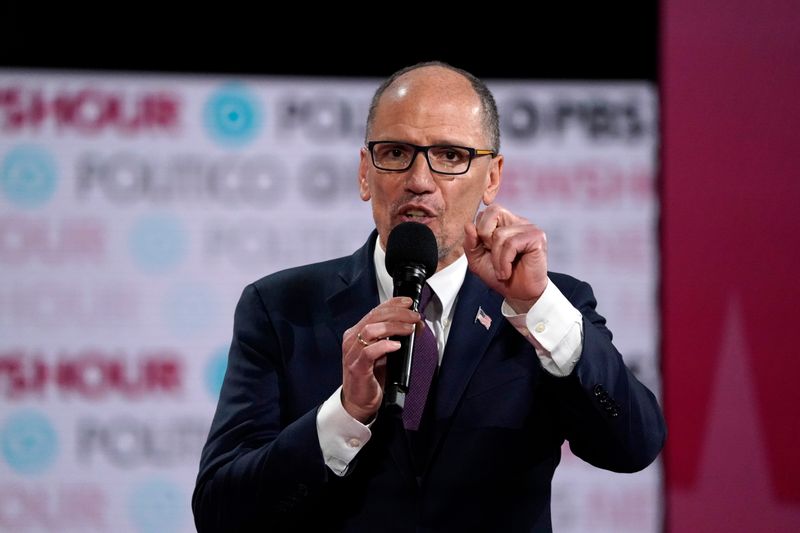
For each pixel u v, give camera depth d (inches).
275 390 266.4
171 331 467.8
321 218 471.2
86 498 463.2
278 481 241.4
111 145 469.7
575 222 470.6
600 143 472.1
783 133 469.1
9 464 461.4
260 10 475.2
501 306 261.3
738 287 466.3
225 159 471.2
